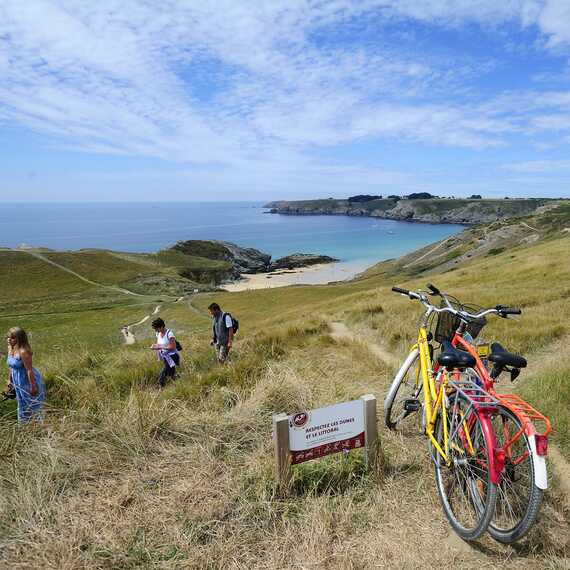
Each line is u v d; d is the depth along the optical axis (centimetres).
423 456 380
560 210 14088
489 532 277
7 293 7988
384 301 1677
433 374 376
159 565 254
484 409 272
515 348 784
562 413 430
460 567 259
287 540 277
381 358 789
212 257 13475
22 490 304
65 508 297
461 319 395
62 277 9050
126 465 354
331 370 667
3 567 249
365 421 344
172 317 5050
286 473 321
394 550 272
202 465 352
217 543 272
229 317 850
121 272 9825
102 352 1008
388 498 323
